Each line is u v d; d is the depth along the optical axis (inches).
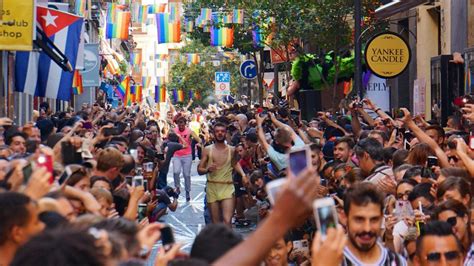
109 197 427.5
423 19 1421.0
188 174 1305.4
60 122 1011.3
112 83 2839.6
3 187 344.2
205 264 238.8
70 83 1184.8
